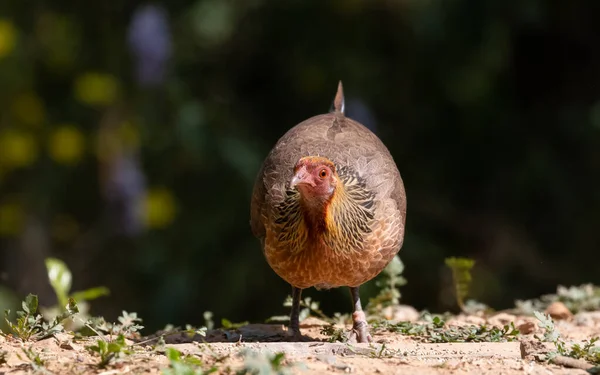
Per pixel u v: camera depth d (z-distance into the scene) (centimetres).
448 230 1741
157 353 683
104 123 1750
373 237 785
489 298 1677
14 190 1847
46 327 756
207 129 1686
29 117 1817
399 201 833
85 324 755
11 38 1739
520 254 1712
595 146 1716
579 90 1792
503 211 1745
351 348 712
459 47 1675
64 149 1770
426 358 693
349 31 1689
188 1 1759
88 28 1827
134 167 1700
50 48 1838
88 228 1822
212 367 596
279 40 1734
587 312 996
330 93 1697
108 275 1741
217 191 1672
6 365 641
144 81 1658
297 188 754
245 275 1575
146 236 1702
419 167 1742
